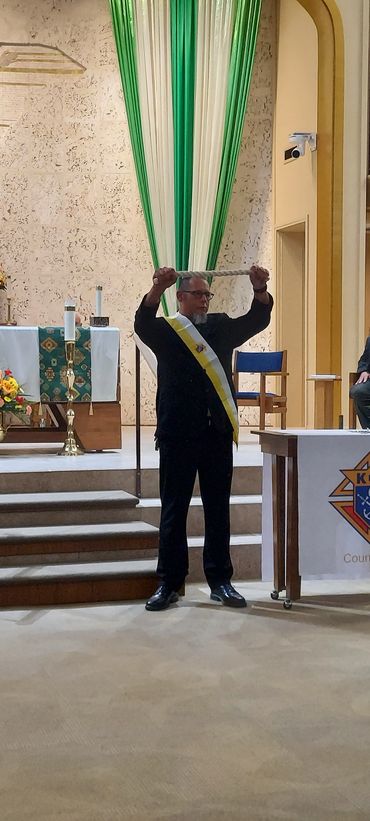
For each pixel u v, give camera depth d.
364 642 4.03
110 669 3.62
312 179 9.41
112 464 6.32
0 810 2.38
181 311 4.68
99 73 10.41
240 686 3.41
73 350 7.11
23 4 10.30
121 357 10.56
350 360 8.98
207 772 2.63
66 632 4.18
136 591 4.88
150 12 10.12
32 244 10.38
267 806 2.41
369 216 9.59
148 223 10.34
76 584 4.80
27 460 6.65
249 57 10.16
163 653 3.84
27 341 7.29
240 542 5.49
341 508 4.77
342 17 8.83
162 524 4.69
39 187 10.39
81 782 2.56
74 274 10.47
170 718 3.07
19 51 10.30
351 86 8.90
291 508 4.68
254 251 10.59
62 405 7.83
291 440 4.66
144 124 10.21
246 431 10.04
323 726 3.00
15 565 5.04
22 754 2.76
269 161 10.56
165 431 4.62
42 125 10.37
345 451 4.77
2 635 4.13
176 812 2.38
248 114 10.52
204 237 10.26
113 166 10.48
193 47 10.17
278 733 2.94
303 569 4.70
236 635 4.13
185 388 4.60
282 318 10.46
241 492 6.15
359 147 8.94
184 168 10.24
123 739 2.88
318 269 9.10
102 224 10.49
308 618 4.45
